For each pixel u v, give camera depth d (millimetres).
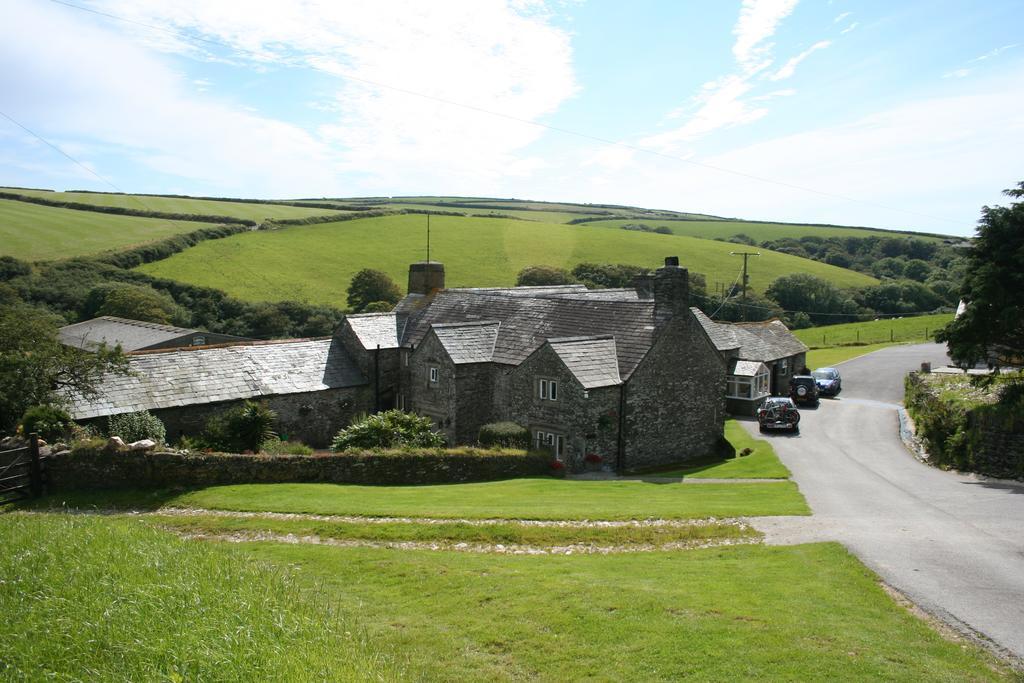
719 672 9453
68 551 12211
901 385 50812
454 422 33781
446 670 9625
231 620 9391
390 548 16297
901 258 115188
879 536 16172
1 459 21469
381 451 25562
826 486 22828
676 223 143875
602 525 17812
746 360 45438
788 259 107438
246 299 76562
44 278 70375
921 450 29312
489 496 22094
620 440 29719
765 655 9867
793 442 33031
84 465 22594
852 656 9820
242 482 23562
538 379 30891
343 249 95375
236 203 116562
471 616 11531
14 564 11297
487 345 35594
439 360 34656
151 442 23375
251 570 12180
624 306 33562
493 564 14609
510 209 154125
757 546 15789
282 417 34062
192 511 20125
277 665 8242
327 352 38000
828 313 91688
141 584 10617
